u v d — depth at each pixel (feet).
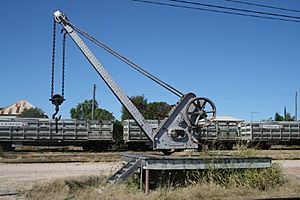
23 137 122.31
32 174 60.59
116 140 135.03
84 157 94.07
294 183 46.32
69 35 47.52
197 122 45.75
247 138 143.43
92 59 46.88
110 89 46.44
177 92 46.83
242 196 39.04
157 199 36.40
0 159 87.51
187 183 42.04
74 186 43.16
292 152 123.65
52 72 46.60
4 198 37.81
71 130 125.70
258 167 44.21
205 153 45.34
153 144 44.98
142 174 41.57
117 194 37.96
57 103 46.65
